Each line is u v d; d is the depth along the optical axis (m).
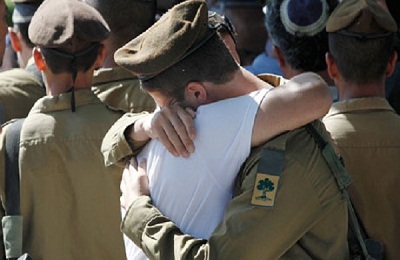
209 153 6.57
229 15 13.89
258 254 6.41
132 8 9.66
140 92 9.60
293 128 6.55
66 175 8.82
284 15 9.98
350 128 8.62
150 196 6.79
